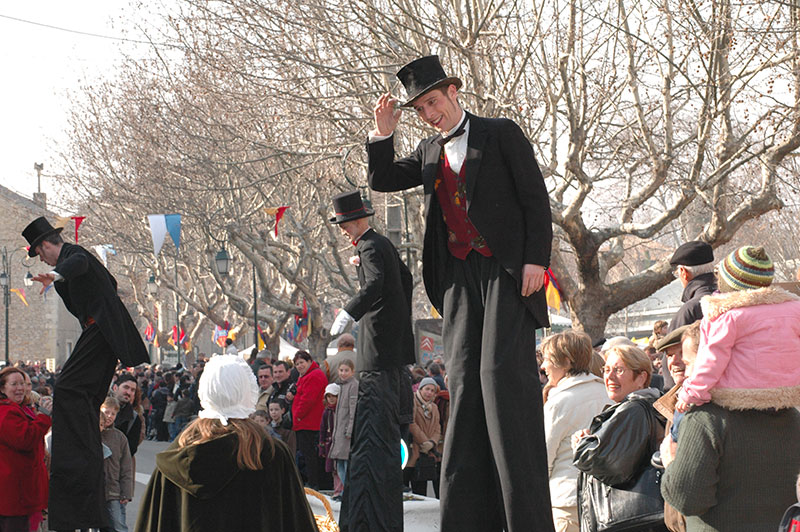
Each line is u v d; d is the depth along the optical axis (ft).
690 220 99.30
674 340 18.30
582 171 64.69
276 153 78.89
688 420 14.74
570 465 20.75
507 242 13.93
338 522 26.48
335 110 70.85
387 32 63.87
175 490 14.78
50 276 22.84
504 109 64.59
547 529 13.52
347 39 66.23
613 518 17.72
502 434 13.52
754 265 14.71
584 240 68.64
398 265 22.33
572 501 20.48
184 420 90.22
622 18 63.62
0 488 27.61
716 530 14.51
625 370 19.38
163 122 91.09
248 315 137.18
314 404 46.44
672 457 15.98
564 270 74.28
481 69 70.38
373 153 15.23
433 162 14.73
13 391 28.81
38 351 250.57
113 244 144.77
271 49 70.44
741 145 64.23
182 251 156.76
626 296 72.08
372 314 21.94
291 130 81.61
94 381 24.02
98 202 137.39
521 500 13.38
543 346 21.63
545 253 13.99
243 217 119.03
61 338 257.75
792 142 60.29
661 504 17.49
